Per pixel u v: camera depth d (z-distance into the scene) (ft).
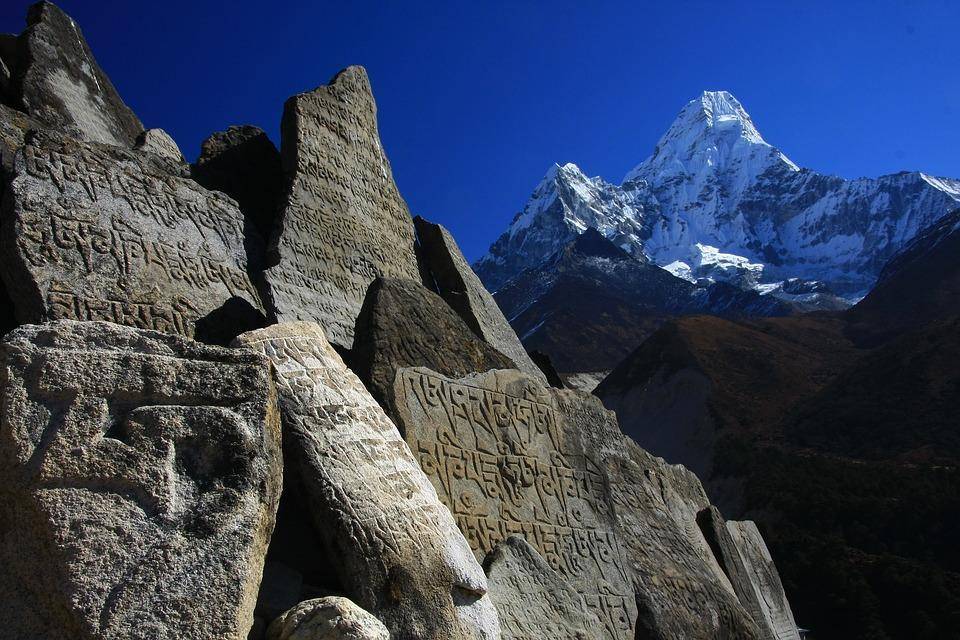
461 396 35.32
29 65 45.21
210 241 36.76
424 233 55.42
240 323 35.17
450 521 26.91
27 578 18.57
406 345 34.60
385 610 24.00
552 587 31.63
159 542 19.07
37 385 20.24
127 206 34.04
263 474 20.66
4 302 30.86
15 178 31.37
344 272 43.34
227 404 21.44
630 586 37.50
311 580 24.66
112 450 19.86
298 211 42.91
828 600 87.10
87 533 18.86
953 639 79.05
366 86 52.34
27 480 19.21
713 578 44.98
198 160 45.78
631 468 45.03
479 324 52.16
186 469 20.27
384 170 51.31
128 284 32.19
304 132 46.14
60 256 30.96
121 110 50.88
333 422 26.27
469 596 25.72
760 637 44.16
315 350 27.58
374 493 25.50
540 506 35.94
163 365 21.35
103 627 17.99
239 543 19.47
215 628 18.40
